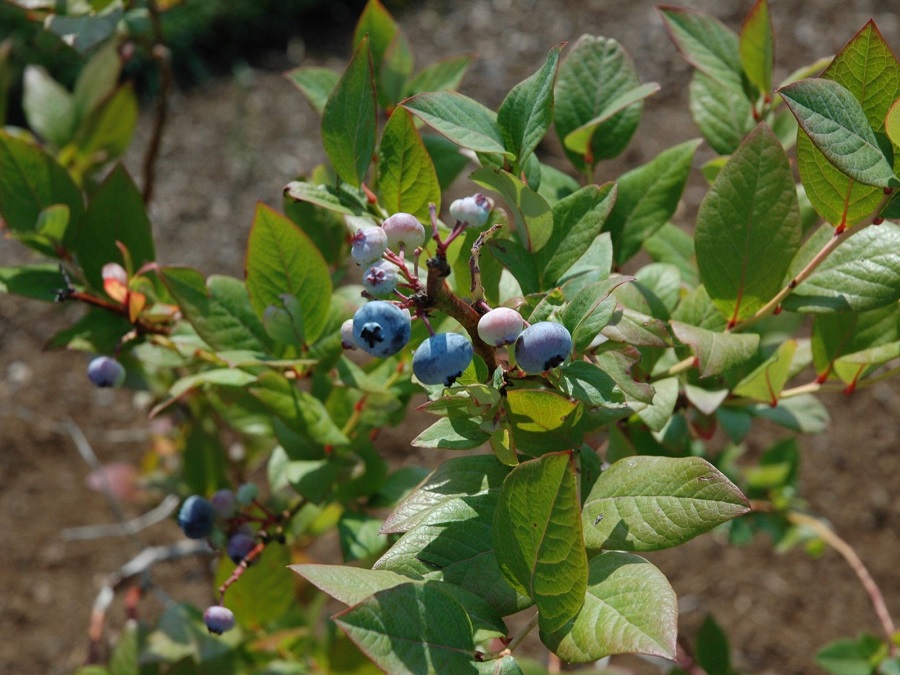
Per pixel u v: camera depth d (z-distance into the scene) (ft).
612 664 3.19
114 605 3.50
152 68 5.08
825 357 1.49
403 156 1.19
